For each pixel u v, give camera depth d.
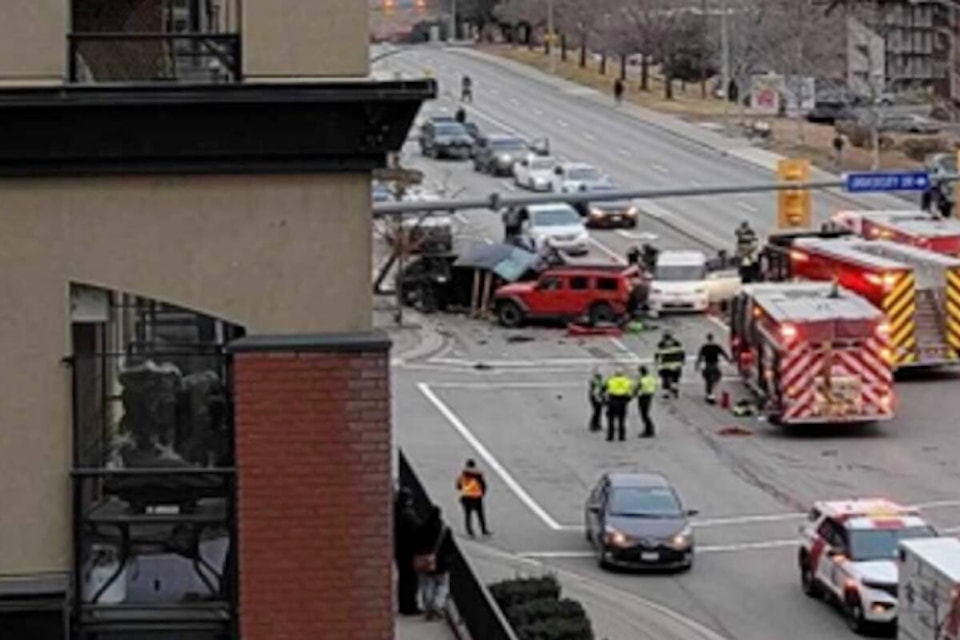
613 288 94.38
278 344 20.84
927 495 63.12
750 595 52.44
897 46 199.88
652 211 129.62
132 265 20.69
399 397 79.81
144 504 21.69
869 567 48.94
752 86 184.62
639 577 54.34
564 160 144.38
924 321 81.75
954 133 165.38
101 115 20.14
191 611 21.31
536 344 91.31
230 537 21.23
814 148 156.38
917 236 89.06
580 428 73.75
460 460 68.75
